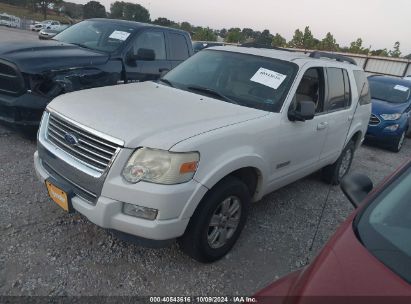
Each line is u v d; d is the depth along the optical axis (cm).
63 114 312
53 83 515
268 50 456
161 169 265
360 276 166
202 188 280
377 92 972
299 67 403
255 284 310
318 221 442
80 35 677
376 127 877
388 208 210
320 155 464
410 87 980
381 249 185
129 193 265
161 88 402
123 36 649
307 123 403
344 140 519
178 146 267
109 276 293
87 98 340
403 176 227
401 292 158
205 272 314
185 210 274
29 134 522
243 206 333
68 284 278
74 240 330
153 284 291
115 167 267
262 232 394
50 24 4278
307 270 179
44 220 354
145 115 305
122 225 271
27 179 430
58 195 301
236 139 310
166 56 721
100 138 278
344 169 575
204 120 312
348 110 508
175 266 315
